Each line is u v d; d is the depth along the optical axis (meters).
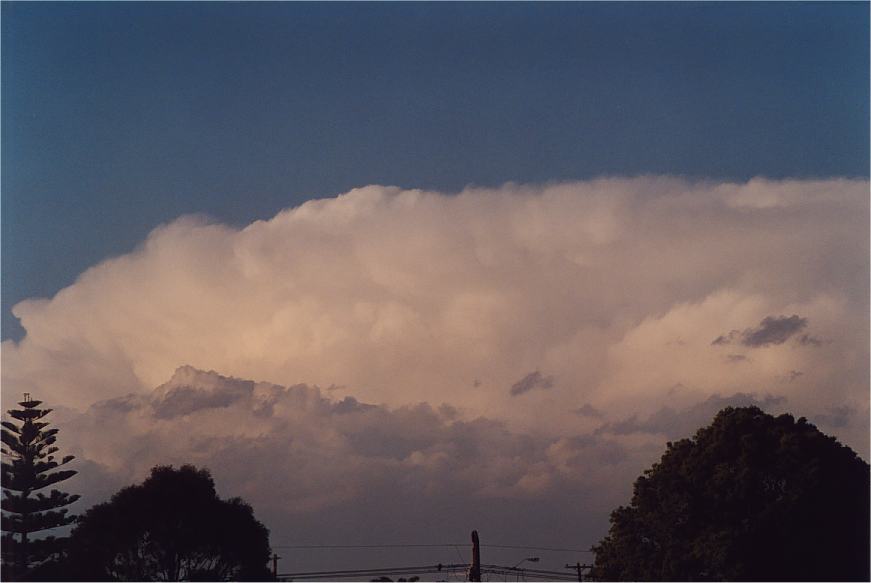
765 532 49.69
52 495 75.00
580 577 70.56
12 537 73.50
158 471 65.62
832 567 49.53
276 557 67.06
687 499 51.72
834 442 52.41
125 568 63.00
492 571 71.12
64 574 64.06
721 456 52.38
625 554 52.56
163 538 63.16
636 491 53.94
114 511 63.69
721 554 48.94
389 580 69.50
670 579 50.34
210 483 66.19
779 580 49.28
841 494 50.72
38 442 76.88
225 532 64.38
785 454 50.88
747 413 53.62
